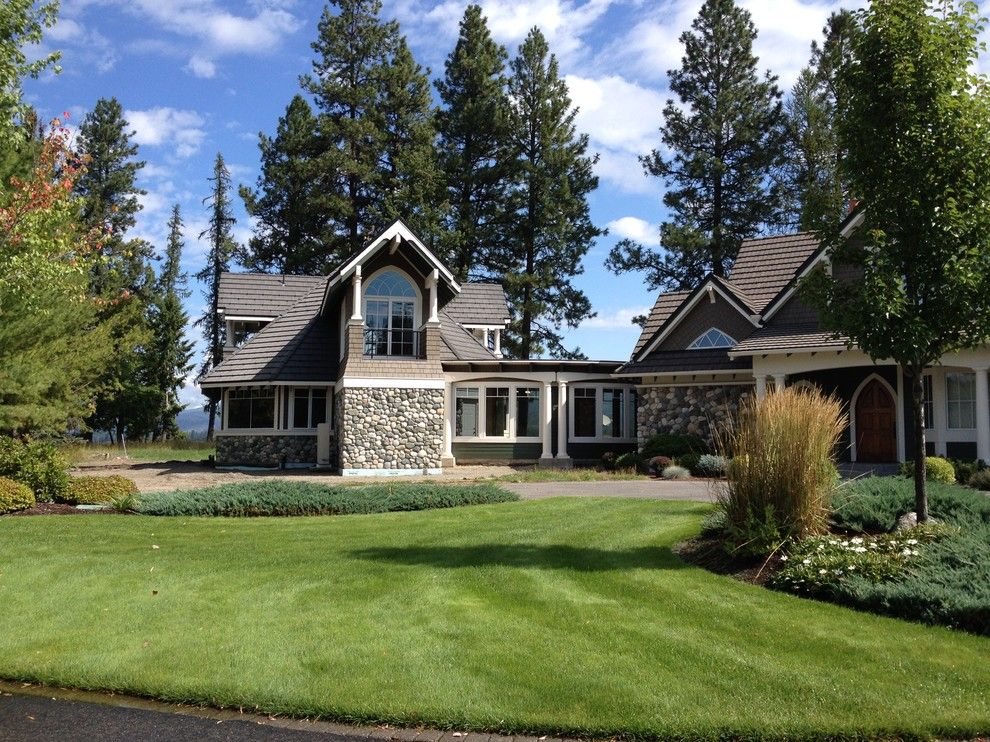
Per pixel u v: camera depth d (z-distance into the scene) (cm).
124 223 5269
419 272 2548
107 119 5338
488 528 1181
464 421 2803
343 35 4631
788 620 696
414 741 509
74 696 584
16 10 1265
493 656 618
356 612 738
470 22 4500
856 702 530
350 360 2427
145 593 817
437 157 4528
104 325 2622
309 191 4541
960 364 1984
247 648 649
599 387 2845
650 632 668
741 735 497
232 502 1415
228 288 3197
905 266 891
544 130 4306
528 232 4406
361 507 1452
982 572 748
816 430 906
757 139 4112
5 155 1770
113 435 5066
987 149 846
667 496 1656
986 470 1817
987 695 541
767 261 2659
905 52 867
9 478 1497
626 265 4325
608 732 505
